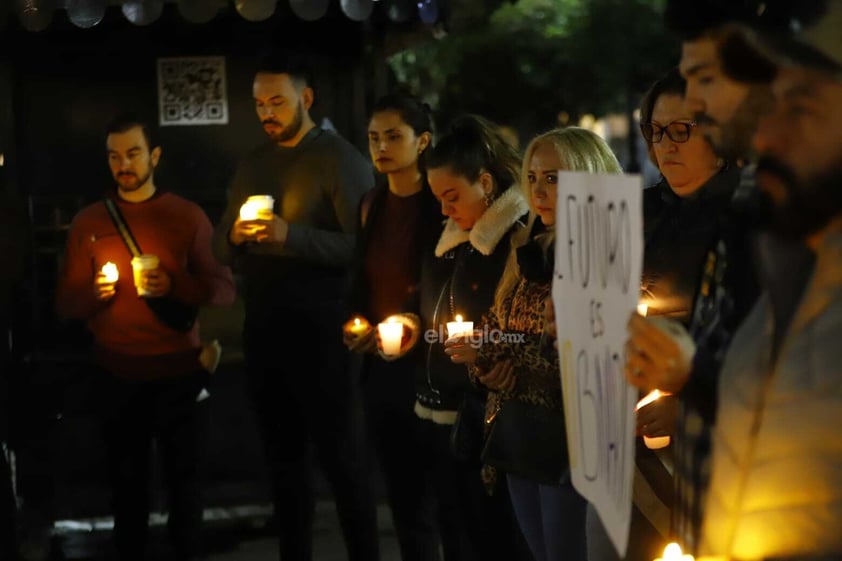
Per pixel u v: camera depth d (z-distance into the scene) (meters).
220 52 9.66
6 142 9.48
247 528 9.31
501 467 5.58
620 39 19.92
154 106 9.66
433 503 6.96
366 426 7.65
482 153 6.11
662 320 3.60
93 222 8.04
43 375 9.42
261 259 7.63
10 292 8.52
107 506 9.55
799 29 3.12
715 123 3.38
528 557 6.11
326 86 9.69
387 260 6.96
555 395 5.39
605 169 5.50
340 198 7.62
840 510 3.12
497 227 6.02
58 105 9.59
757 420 3.29
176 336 7.92
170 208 8.05
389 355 6.55
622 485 3.51
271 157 7.81
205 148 9.72
